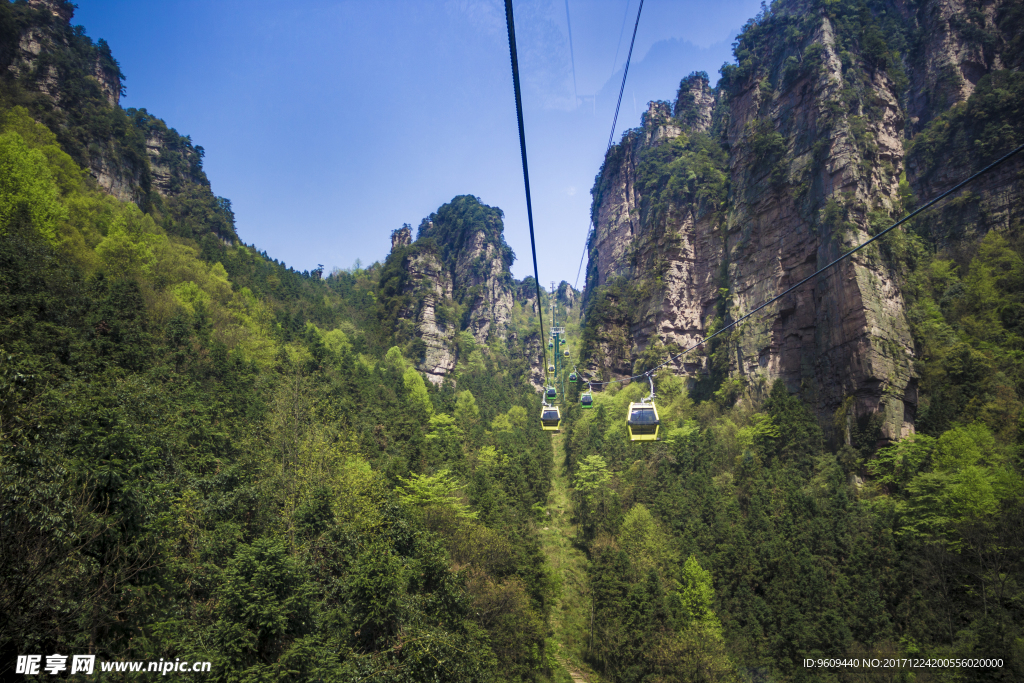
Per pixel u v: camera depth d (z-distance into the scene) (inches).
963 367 3629.4
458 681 1177.4
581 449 4731.8
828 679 2165.4
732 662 2278.5
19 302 1612.9
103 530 717.9
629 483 3902.6
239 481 1411.2
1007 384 3383.4
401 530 1509.6
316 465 1727.4
